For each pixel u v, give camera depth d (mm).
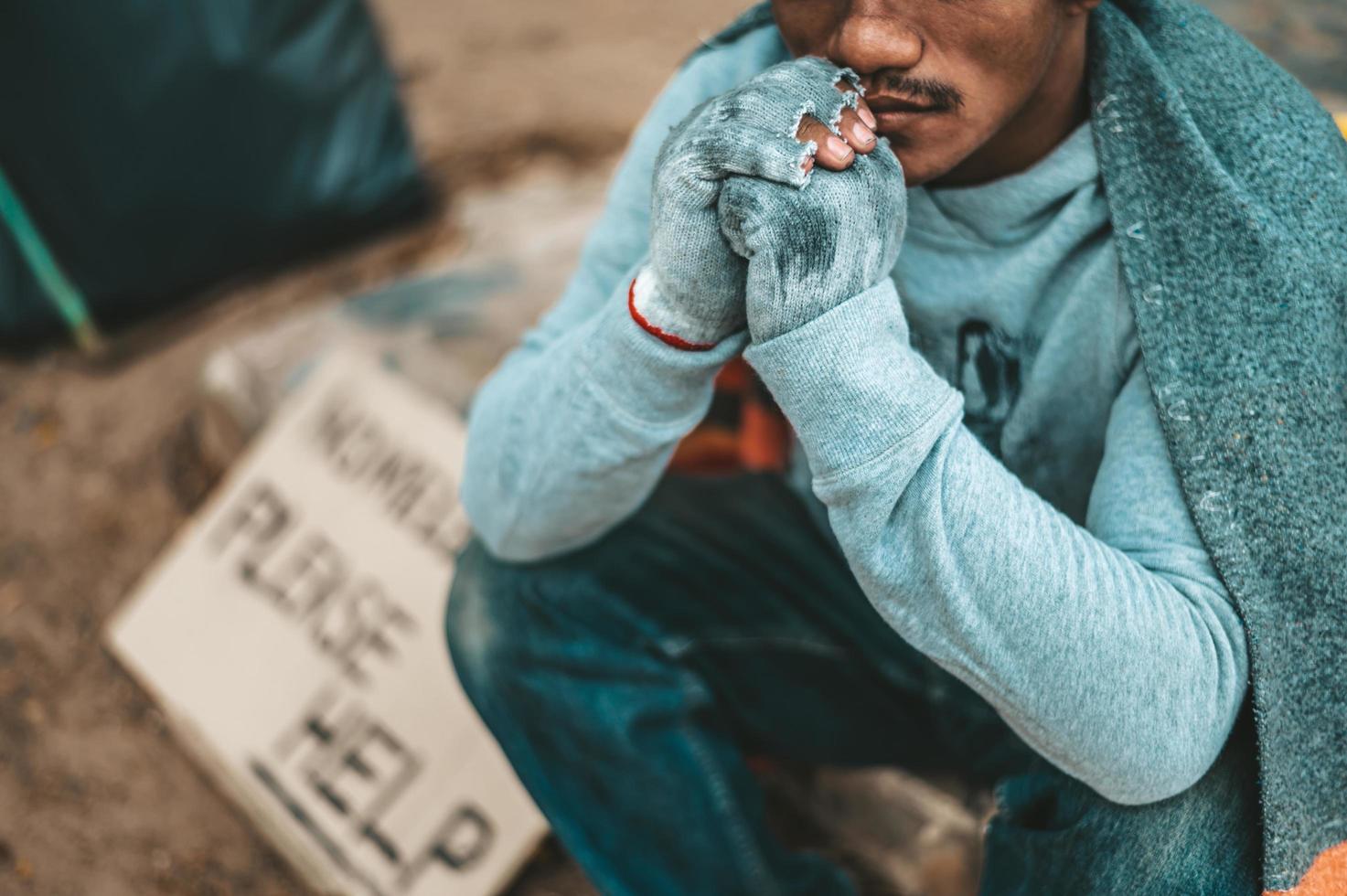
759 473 1224
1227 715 790
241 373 2141
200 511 2143
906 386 759
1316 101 877
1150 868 843
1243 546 779
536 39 3682
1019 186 854
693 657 1154
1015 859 940
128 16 2289
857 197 741
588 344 888
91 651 1926
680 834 1126
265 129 2516
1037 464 956
